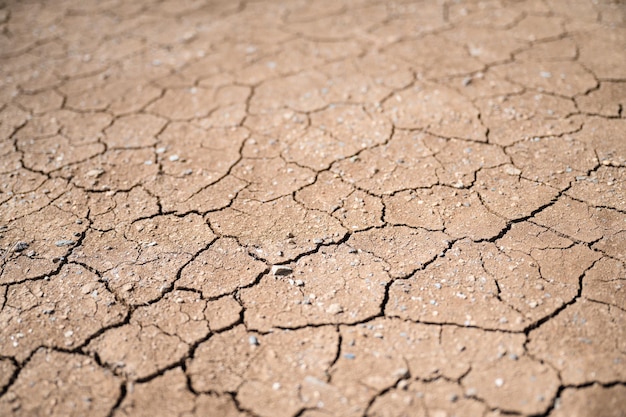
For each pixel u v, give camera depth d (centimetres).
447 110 304
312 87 334
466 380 176
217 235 237
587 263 213
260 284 213
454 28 386
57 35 416
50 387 181
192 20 427
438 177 260
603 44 351
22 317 204
